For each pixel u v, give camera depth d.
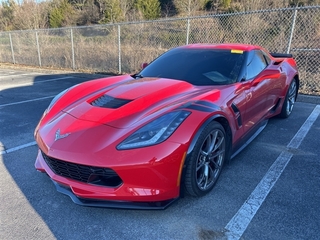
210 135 2.36
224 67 3.15
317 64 6.55
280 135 3.78
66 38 11.19
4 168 2.99
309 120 4.40
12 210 2.28
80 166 2.06
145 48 8.98
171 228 2.04
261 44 7.18
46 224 2.11
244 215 2.15
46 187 2.62
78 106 2.69
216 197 2.40
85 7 28.50
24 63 13.51
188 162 2.11
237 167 2.91
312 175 2.72
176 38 8.55
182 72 3.22
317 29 6.62
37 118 4.83
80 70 10.46
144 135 2.04
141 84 2.94
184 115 2.18
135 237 1.96
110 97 2.72
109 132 2.16
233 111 2.65
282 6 11.50
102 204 2.08
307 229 1.99
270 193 2.44
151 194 2.02
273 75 3.21
